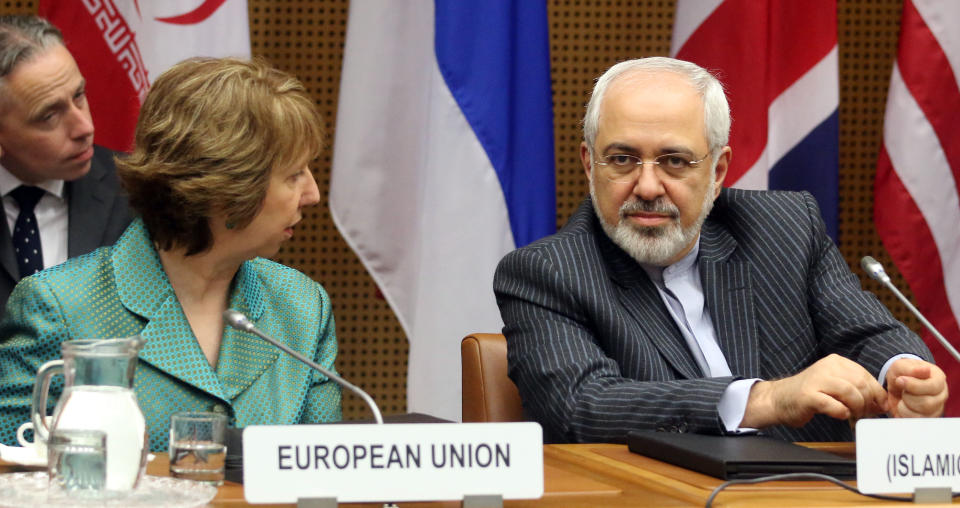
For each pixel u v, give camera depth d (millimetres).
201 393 5531
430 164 9930
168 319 5566
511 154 10070
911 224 10617
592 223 7031
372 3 10234
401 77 10336
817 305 7160
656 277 7027
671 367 6574
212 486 4078
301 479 3777
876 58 13453
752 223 7223
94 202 9078
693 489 4281
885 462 4062
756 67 10172
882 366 6547
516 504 3965
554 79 13289
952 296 10680
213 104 5332
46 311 5391
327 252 13125
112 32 9680
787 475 4211
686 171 6586
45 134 8359
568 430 5910
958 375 10688
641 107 6562
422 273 9969
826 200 10492
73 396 3736
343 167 10281
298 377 5965
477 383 6887
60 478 3686
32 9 12328
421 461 3850
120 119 9695
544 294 6566
